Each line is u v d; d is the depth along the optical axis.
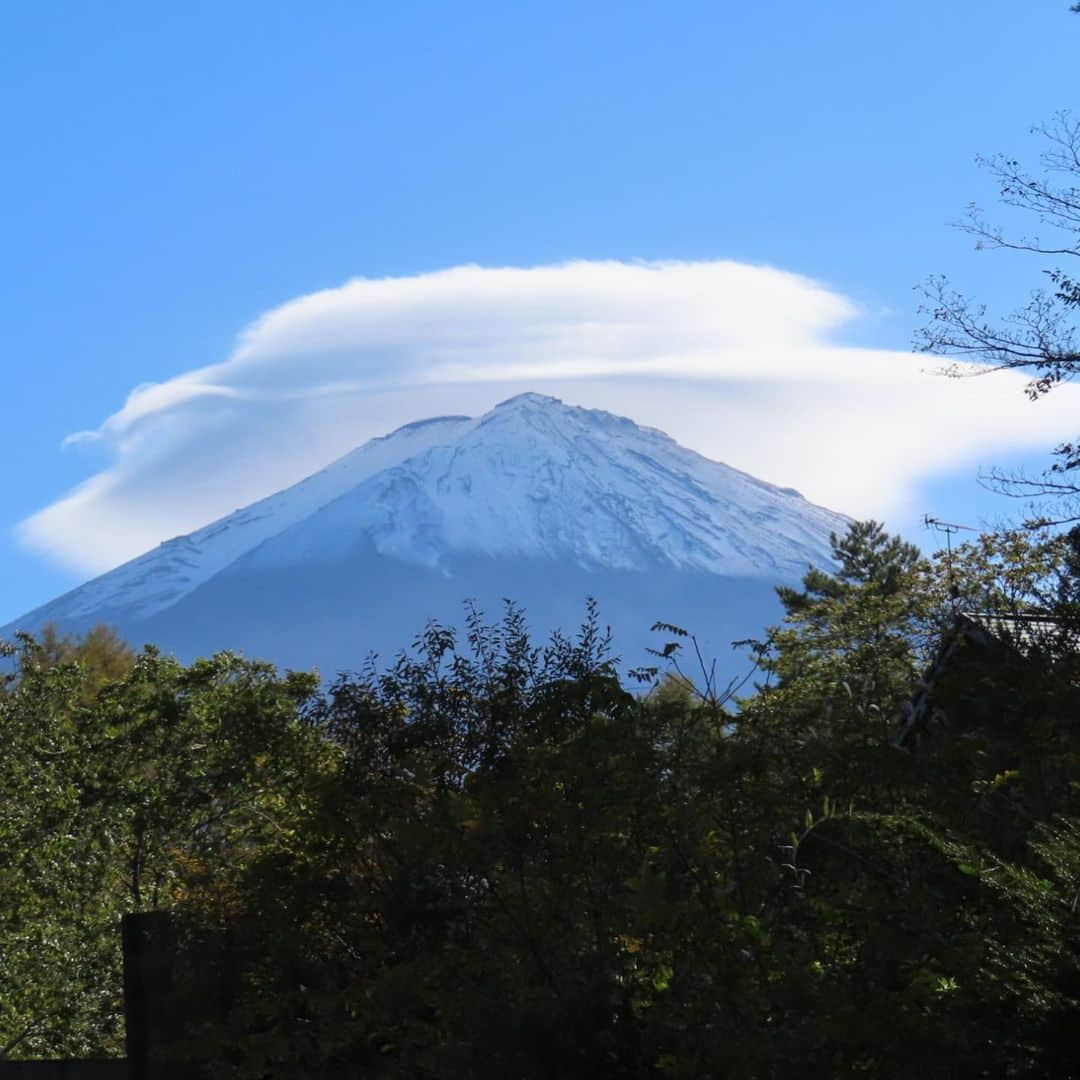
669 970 7.68
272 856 11.42
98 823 23.27
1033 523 16.12
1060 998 6.29
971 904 7.99
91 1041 21.69
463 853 8.40
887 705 15.55
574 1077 7.32
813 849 8.96
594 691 9.99
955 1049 6.35
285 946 10.45
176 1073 11.79
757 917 7.64
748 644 10.30
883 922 7.36
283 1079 10.09
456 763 11.11
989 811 8.52
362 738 12.14
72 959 21.44
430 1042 8.77
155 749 24.19
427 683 12.03
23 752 24.61
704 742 8.96
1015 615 12.42
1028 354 16.02
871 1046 6.43
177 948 11.91
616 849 8.18
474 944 8.66
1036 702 8.70
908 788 8.45
